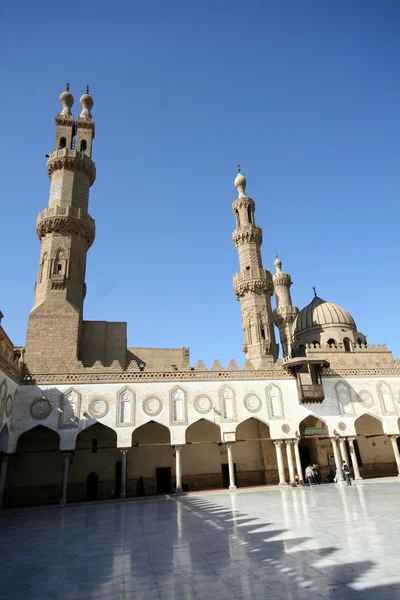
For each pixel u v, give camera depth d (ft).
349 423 113.39
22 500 104.42
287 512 55.77
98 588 26.55
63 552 38.96
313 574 26.23
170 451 119.14
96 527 54.60
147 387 105.29
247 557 31.91
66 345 117.08
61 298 122.31
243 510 61.52
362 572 26.03
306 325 163.43
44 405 98.12
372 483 101.71
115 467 113.50
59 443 100.27
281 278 216.54
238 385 110.73
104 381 103.35
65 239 131.75
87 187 146.51
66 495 97.71
